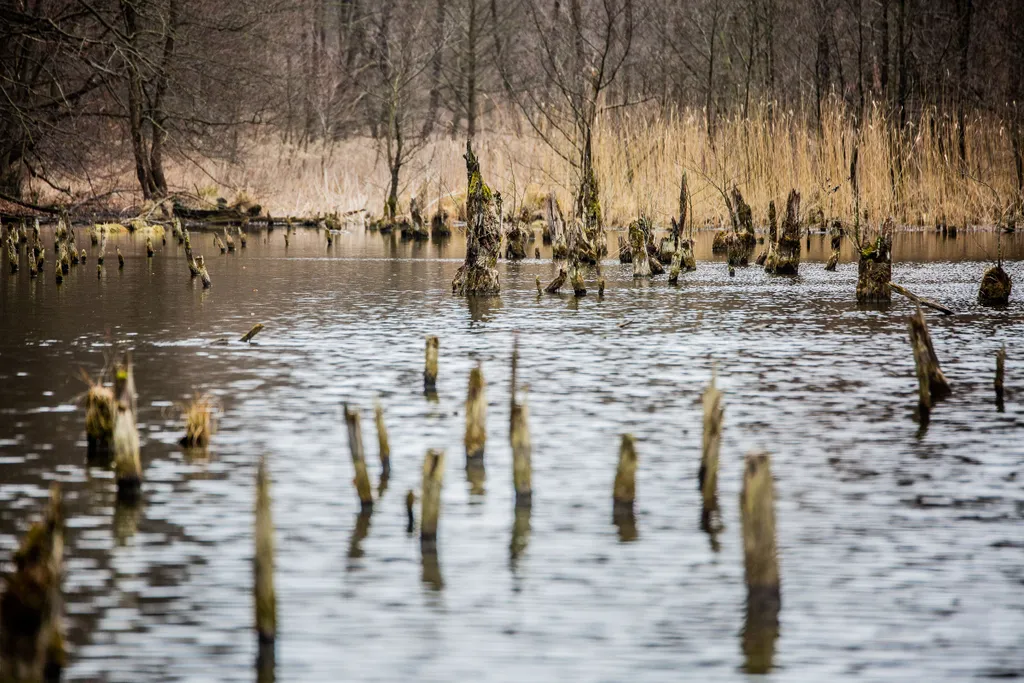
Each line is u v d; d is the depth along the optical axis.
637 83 112.06
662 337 33.66
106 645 13.51
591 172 58.97
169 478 19.44
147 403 24.84
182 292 45.72
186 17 92.88
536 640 13.72
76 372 28.23
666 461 20.61
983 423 23.36
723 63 108.00
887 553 16.34
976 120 83.62
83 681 12.72
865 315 38.44
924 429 22.88
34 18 80.00
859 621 14.24
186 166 108.00
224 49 95.50
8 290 46.38
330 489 18.97
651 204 75.00
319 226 94.50
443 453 16.31
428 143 112.50
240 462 20.42
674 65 112.06
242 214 95.75
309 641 13.64
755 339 33.31
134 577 15.34
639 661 13.24
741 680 12.84
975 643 13.68
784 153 80.00
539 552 16.31
